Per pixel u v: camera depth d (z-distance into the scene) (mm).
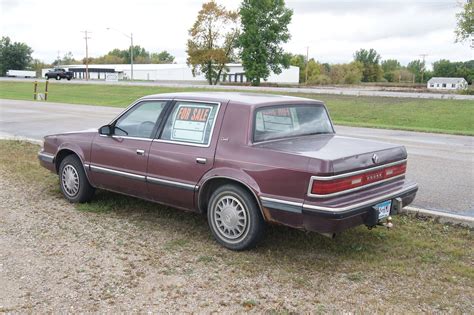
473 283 4297
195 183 5164
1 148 10766
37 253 4883
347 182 4508
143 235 5453
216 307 3830
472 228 5711
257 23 63750
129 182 5855
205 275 4414
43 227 5668
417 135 16250
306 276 4410
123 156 5863
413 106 27938
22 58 112250
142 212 6297
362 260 4781
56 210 6348
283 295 4039
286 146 4855
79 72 108375
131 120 5945
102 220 5969
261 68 63750
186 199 5320
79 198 6570
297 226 4512
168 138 5480
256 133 4930
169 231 5594
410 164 10062
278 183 4551
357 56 129625
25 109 23531
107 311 3762
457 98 30578
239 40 64312
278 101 5277
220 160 4961
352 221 4484
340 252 4984
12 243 5148
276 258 4824
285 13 64125
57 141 6777
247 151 4820
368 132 16844
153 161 5535
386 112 26562
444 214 6020
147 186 5664
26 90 45750
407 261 4766
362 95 34156
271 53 65250
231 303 3896
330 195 4375
